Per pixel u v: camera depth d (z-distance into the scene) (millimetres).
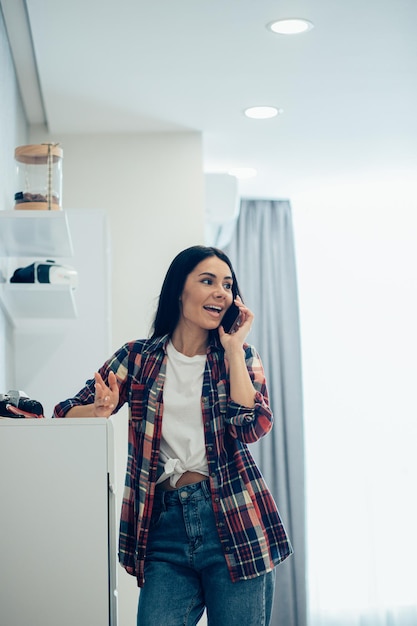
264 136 4484
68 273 3328
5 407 2355
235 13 3168
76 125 4289
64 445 2213
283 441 5523
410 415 5711
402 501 5652
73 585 2182
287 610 5348
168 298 2273
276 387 5559
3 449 2207
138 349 2283
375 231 5809
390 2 3104
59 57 3520
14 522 2191
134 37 3348
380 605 5543
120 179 4383
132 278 4332
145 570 2178
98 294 3816
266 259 5668
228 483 2152
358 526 5605
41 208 2863
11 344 3672
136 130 4383
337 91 3922
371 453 5668
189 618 2172
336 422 5676
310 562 5535
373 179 5266
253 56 3537
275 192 5539
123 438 4000
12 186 3549
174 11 3143
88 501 2205
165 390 2203
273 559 2158
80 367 3787
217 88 3863
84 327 3803
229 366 2221
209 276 2232
